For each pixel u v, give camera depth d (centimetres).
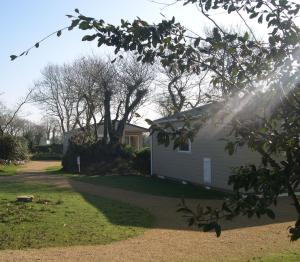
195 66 336
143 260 747
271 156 308
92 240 881
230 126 320
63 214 1139
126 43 310
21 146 3950
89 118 4231
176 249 825
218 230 278
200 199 1502
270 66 328
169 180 2153
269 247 834
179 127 335
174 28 320
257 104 307
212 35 328
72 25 304
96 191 1733
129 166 2764
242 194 294
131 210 1256
